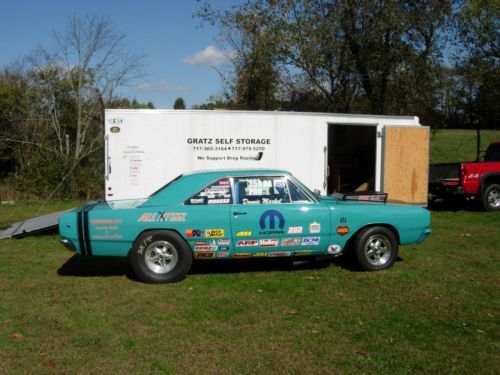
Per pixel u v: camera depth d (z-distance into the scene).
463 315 5.15
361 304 5.52
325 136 10.81
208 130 10.21
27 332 4.71
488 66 18.73
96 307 5.45
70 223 6.36
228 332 4.69
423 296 5.80
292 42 17.11
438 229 10.57
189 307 5.43
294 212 6.62
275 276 6.77
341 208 6.78
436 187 13.53
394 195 11.52
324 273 6.91
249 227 6.50
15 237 9.06
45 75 21.52
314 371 3.88
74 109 21.83
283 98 19.03
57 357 4.15
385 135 11.37
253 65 18.25
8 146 19.67
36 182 16.88
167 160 10.11
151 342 4.46
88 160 19.80
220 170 6.84
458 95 19.44
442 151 25.20
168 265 6.48
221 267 7.34
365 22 17.16
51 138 21.03
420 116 18.41
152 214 6.39
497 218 12.09
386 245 7.04
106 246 6.39
